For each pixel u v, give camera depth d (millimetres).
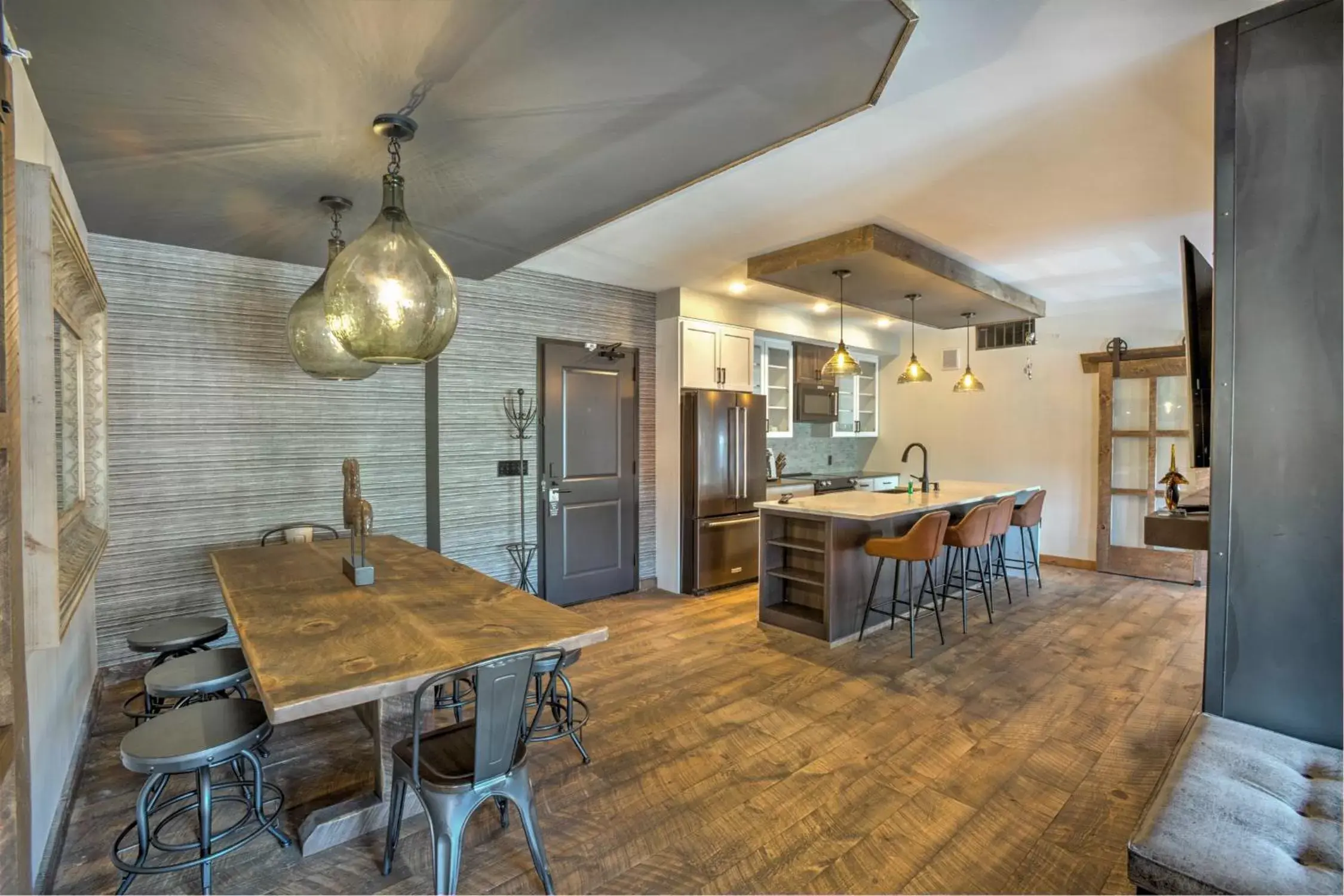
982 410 6816
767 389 6477
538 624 1933
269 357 3463
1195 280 1931
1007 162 2756
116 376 3021
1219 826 1367
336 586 2363
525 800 1779
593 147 2074
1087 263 4395
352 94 1730
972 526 3957
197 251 3223
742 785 2365
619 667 3533
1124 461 5832
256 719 1828
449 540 4105
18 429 1092
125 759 1626
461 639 1798
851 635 4039
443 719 2762
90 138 1959
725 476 5316
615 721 2875
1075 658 3662
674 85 1707
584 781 2385
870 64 1622
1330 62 1647
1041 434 6363
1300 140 1689
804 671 3473
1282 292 1718
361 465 3807
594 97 1766
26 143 1648
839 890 1834
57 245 1737
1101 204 3240
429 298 1888
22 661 1091
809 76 1673
